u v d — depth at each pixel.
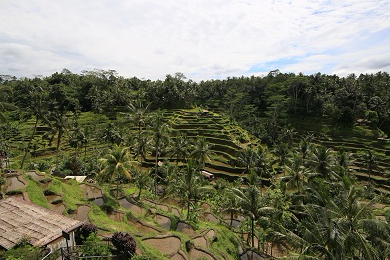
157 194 53.97
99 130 81.81
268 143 92.75
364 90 115.06
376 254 19.52
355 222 20.75
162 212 37.94
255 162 62.50
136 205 39.62
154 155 78.25
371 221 19.45
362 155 76.38
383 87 117.50
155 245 27.67
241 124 105.12
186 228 34.59
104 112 106.38
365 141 87.88
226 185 57.34
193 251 28.19
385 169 73.00
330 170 45.59
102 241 22.55
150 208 39.22
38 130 86.69
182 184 40.12
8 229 17.88
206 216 44.22
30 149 74.06
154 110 110.56
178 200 50.06
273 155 83.19
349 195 22.69
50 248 17.02
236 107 123.31
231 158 72.69
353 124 97.69
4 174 35.81
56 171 54.75
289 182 46.94
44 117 62.00
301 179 46.50
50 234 17.52
